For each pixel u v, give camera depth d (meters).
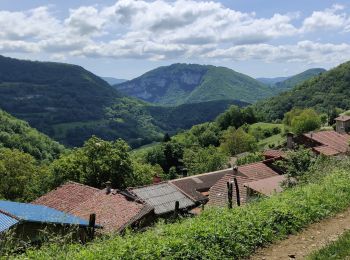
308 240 10.94
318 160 22.59
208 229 10.32
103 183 47.22
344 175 17.53
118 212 29.34
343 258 8.83
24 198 51.88
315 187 15.75
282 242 10.92
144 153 119.19
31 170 57.41
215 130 156.25
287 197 14.20
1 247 9.91
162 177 83.88
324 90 185.00
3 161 55.75
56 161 51.59
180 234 10.14
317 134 66.06
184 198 39.25
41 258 9.01
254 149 112.88
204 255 9.45
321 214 12.84
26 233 17.30
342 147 62.06
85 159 49.84
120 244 9.40
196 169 91.31
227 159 93.00
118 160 50.09
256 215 11.87
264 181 31.20
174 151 111.62
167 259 8.95
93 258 8.62
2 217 17.62
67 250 9.52
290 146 63.12
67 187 36.03
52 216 17.73
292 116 143.12
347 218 12.66
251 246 10.45
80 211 31.12
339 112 145.12
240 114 163.00
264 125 149.25
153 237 9.91
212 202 35.66
